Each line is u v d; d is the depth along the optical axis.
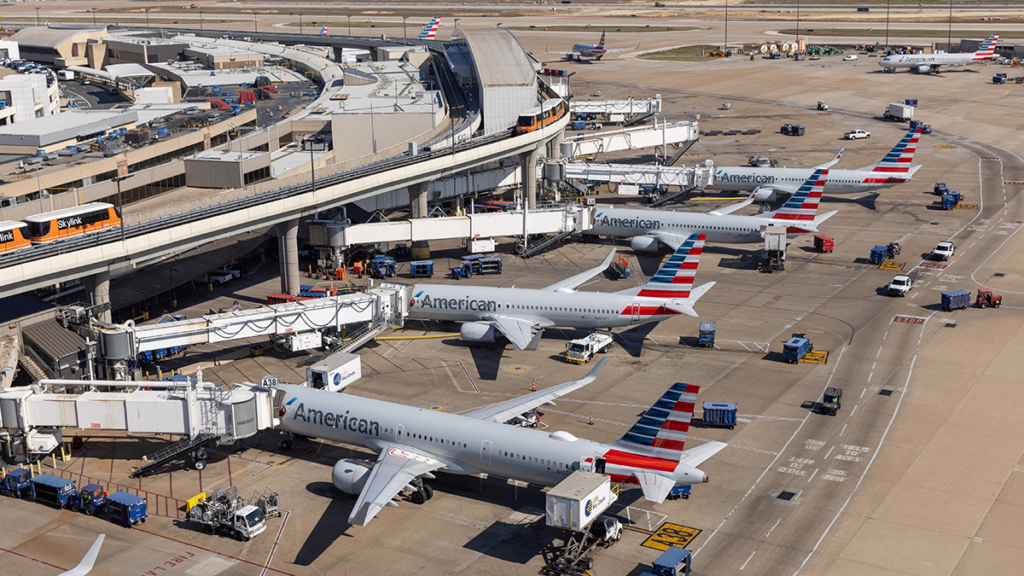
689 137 191.12
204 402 74.12
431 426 70.38
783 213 130.38
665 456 62.38
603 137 180.62
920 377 90.69
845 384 89.38
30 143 136.62
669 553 58.56
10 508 69.19
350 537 64.69
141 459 77.31
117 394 76.31
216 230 100.19
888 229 147.50
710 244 142.00
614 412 83.56
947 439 77.75
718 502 68.44
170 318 92.88
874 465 73.50
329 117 153.00
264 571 60.59
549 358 98.31
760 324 106.75
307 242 138.25
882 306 112.25
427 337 105.81
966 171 185.88
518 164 160.25
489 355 99.62
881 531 64.19
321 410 75.19
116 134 150.00
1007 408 83.44
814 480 71.38
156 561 61.75
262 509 67.00
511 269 129.88
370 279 124.12
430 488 70.31
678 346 100.56
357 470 69.00
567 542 61.38
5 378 79.06
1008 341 99.81
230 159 123.25
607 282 123.62
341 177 116.62
